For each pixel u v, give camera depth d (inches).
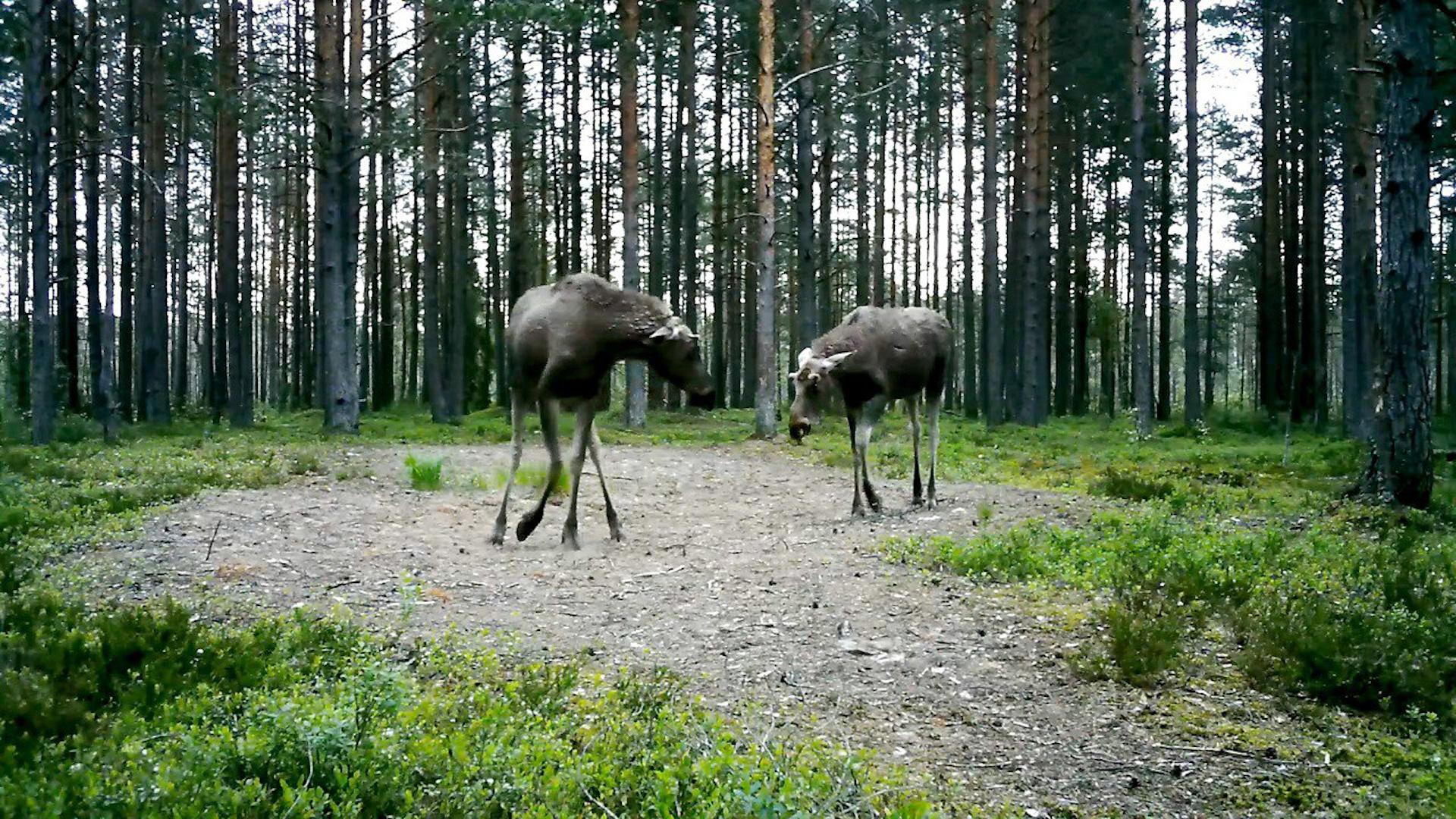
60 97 942.4
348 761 159.3
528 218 1492.4
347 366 805.9
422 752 165.9
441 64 1005.8
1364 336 922.7
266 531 378.6
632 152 880.9
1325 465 636.7
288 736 163.2
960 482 563.8
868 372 446.9
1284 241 1285.7
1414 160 442.6
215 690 200.2
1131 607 279.6
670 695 213.6
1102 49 1165.7
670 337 372.2
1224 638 264.1
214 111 887.1
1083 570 330.3
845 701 225.6
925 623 281.6
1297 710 220.4
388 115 943.7
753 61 1062.4
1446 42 667.4
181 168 1117.1
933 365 468.8
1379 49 469.4
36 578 299.6
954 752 199.9
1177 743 204.8
